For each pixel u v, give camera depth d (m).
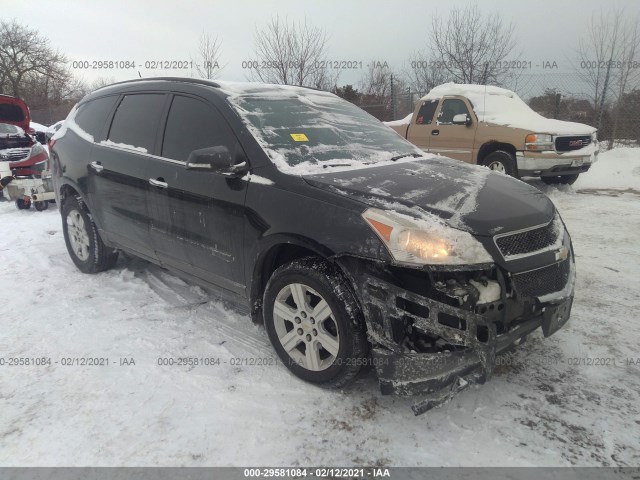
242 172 3.01
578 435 2.35
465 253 2.32
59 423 2.52
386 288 2.36
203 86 3.60
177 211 3.44
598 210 7.18
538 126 8.27
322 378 2.72
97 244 4.57
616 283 4.25
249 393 2.75
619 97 12.70
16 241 6.03
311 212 2.66
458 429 2.42
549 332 2.59
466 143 8.96
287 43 17.02
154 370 2.99
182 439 2.39
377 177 2.93
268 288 2.92
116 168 3.99
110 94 4.48
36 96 37.81
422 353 2.35
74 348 3.28
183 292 4.23
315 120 3.65
